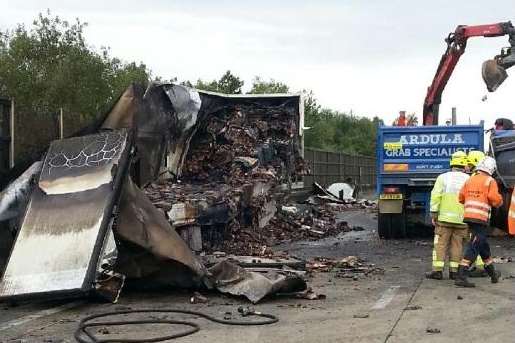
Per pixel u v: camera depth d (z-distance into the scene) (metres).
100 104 22.44
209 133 16.19
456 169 10.48
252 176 15.55
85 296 8.63
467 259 9.75
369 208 27.25
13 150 11.40
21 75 21.41
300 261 10.96
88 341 6.67
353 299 8.80
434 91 18.38
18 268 8.44
